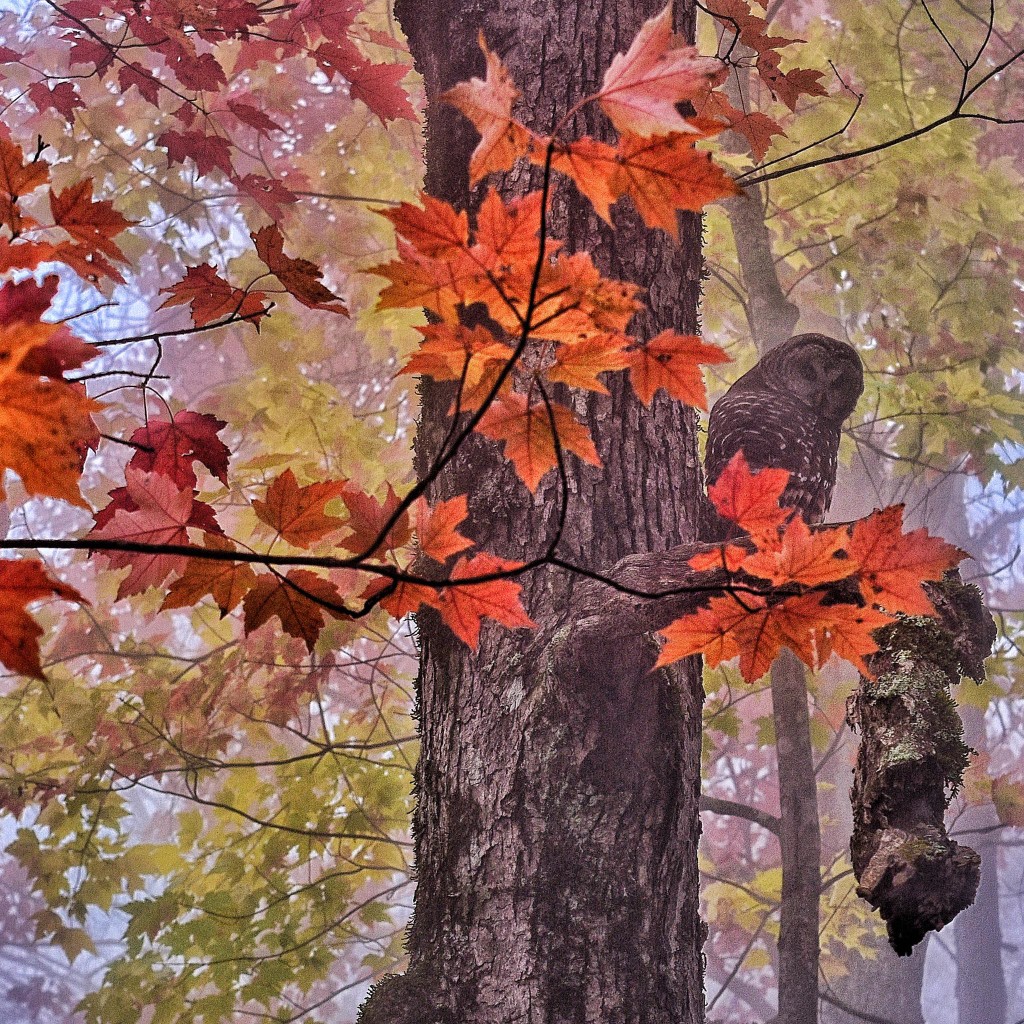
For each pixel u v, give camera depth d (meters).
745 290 6.58
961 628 2.46
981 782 5.80
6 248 1.62
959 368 6.61
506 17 3.49
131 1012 5.10
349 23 3.62
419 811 3.21
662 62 1.15
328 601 1.44
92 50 3.80
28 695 5.98
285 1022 5.38
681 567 2.85
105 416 6.30
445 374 1.38
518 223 1.19
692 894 3.07
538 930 2.86
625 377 3.27
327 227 7.33
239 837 5.84
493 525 3.14
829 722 6.54
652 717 2.96
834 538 1.50
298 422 5.59
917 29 7.09
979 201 6.50
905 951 1.97
